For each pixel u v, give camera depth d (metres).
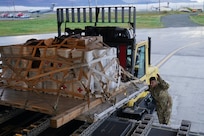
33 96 3.36
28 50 3.55
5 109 4.06
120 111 5.24
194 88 10.77
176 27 37.41
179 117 7.59
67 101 3.14
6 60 3.67
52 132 3.63
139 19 36.12
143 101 6.49
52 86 3.37
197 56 18.52
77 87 3.22
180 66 15.30
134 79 4.58
